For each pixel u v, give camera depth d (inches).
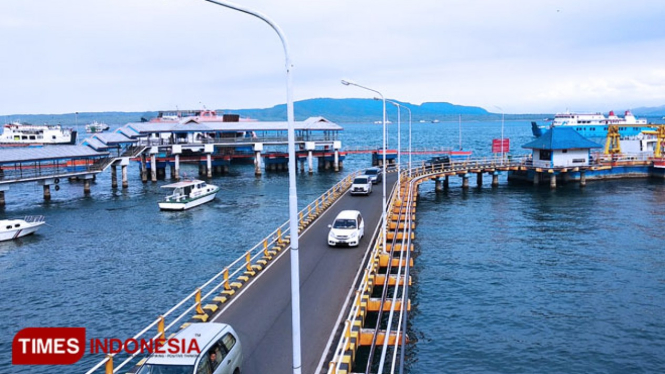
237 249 1679.4
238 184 3393.2
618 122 5162.4
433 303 1181.1
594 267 1433.3
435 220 2114.9
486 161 3198.8
